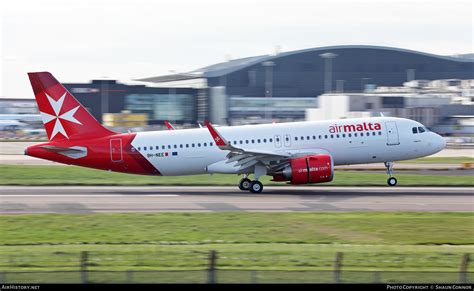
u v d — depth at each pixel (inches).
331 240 4458.7
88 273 3127.5
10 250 4042.8
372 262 3659.0
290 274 3174.2
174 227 4869.6
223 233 4658.0
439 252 3971.5
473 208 5807.1
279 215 5383.9
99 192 6948.8
